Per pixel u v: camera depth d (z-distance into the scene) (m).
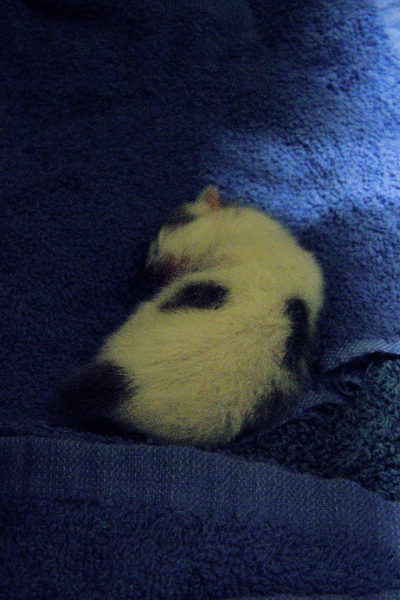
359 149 0.33
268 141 0.33
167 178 0.32
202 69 0.35
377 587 0.23
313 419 0.26
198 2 0.36
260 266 0.28
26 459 0.24
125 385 0.25
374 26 0.36
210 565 0.23
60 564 0.23
